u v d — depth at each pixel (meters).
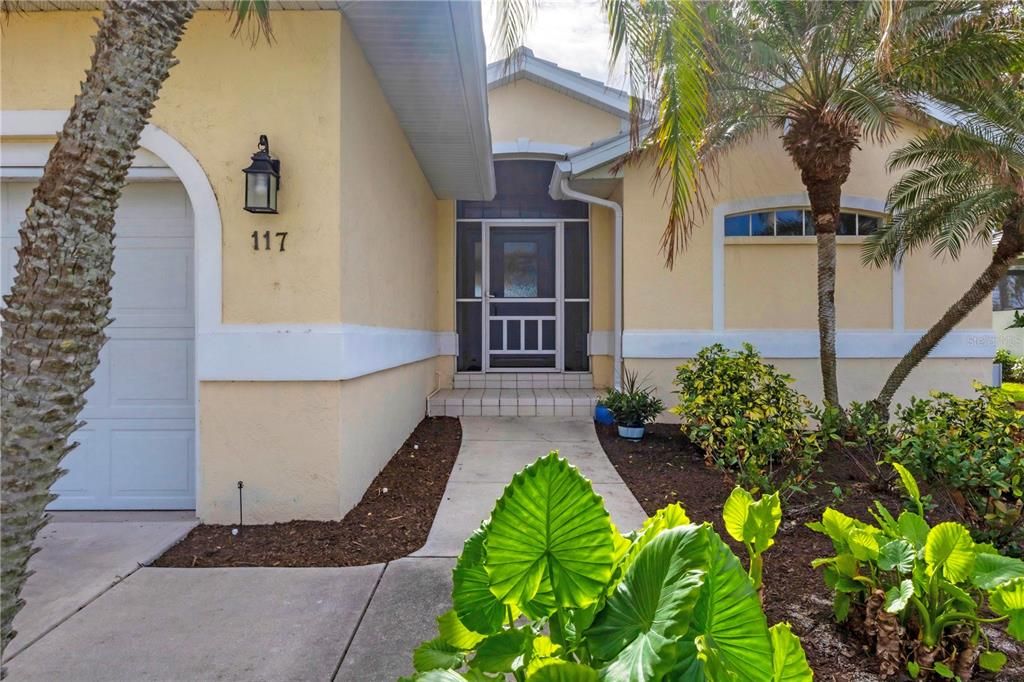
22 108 3.64
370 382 4.30
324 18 3.58
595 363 7.92
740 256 6.63
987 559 1.97
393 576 2.90
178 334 3.88
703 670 1.21
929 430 3.18
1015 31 4.39
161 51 1.81
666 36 3.17
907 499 3.18
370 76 4.24
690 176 3.55
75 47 3.64
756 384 4.83
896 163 5.91
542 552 1.38
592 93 8.08
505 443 5.64
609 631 1.31
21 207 3.90
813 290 6.62
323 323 3.57
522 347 8.32
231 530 3.47
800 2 4.74
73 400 1.66
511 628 1.53
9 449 1.55
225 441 3.57
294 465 3.58
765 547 2.07
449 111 4.98
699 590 1.20
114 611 2.55
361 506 3.88
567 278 8.29
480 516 3.77
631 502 4.05
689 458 5.19
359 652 2.25
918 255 6.65
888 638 2.03
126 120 1.73
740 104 5.09
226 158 3.58
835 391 5.55
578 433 6.04
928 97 5.26
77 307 1.65
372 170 4.32
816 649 2.20
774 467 4.37
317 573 2.94
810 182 5.43
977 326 6.66
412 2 3.49
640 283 6.66
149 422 3.87
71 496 3.85
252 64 3.59
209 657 2.21
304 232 3.57
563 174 6.74
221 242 3.57
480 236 8.32
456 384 7.93
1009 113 4.86
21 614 2.51
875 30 4.57
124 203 3.87
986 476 2.78
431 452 5.30
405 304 5.55
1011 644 2.26
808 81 5.13
